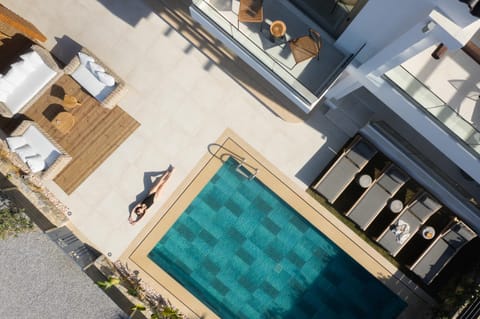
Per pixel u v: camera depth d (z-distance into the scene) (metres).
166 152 14.38
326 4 11.21
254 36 11.76
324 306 14.80
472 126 9.84
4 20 13.02
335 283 14.71
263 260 14.73
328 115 13.97
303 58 11.24
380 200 13.48
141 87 14.32
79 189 14.48
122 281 14.30
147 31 14.22
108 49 14.34
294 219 14.47
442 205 13.66
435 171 13.15
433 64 10.80
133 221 14.41
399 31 9.07
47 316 14.88
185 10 13.87
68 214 14.54
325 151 14.04
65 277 14.72
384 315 14.59
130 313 13.82
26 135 13.83
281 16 11.83
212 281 14.84
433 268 13.66
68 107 14.03
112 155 14.41
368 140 13.70
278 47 11.72
